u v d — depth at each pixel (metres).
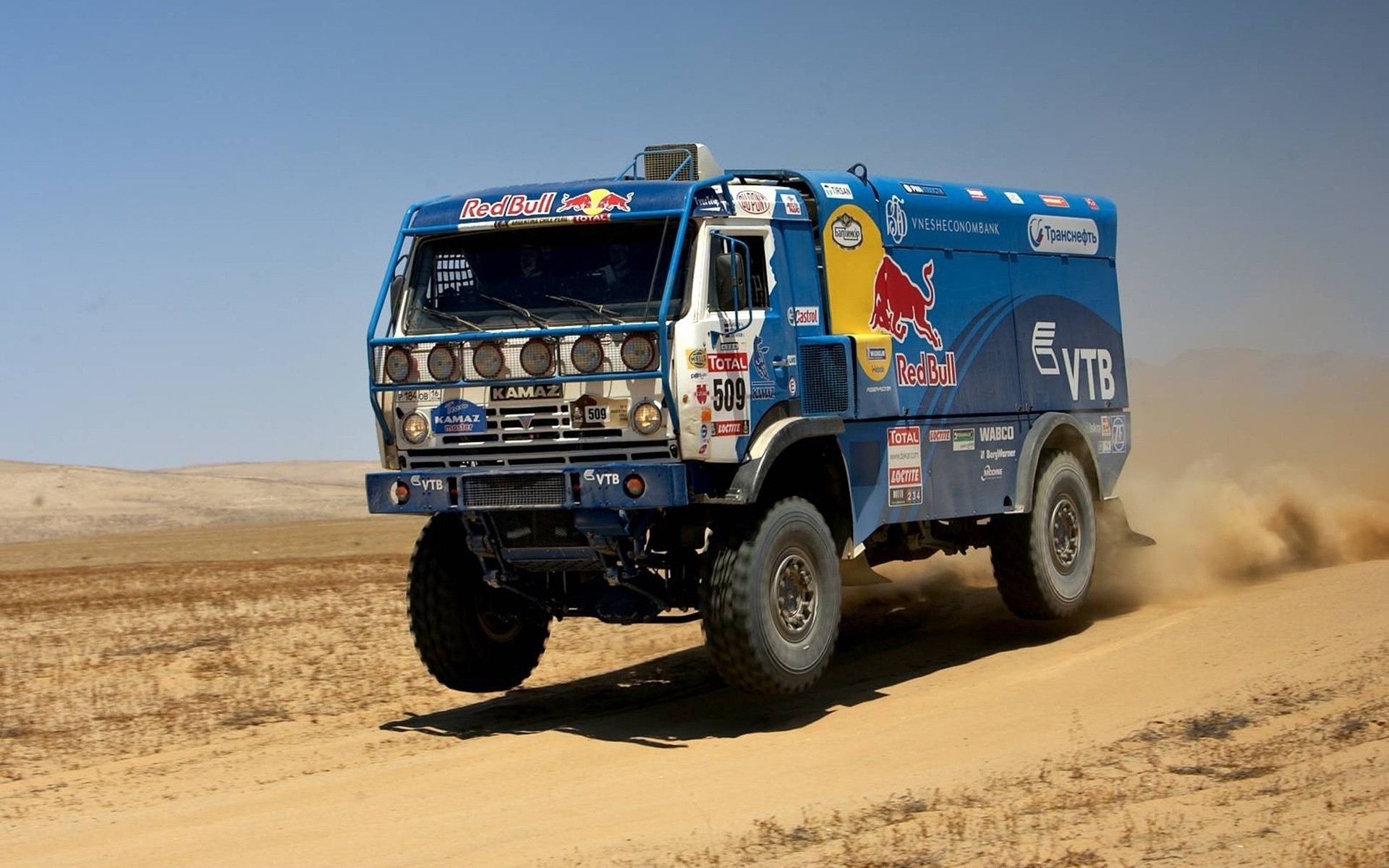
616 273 9.82
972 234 12.46
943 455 11.85
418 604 10.94
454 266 10.32
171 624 16.72
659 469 9.28
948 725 9.41
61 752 10.06
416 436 10.15
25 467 61.47
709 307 9.66
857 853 6.59
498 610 11.23
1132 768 7.79
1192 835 6.57
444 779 8.81
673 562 10.43
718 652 9.75
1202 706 9.11
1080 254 13.90
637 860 6.76
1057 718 9.31
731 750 9.23
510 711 11.08
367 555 29.03
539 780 8.65
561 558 10.04
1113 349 14.28
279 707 11.52
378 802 8.30
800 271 10.67
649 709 10.89
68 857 7.41
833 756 8.80
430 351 10.05
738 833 7.14
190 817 8.15
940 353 11.91
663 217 9.69
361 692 12.16
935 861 6.41
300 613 17.45
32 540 44.56
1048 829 6.79
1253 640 10.99
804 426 10.16
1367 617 11.30
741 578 9.62
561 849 7.05
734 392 9.77
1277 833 6.52
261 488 60.88
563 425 9.70
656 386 9.43
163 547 34.12
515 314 9.95
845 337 10.83
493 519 10.11
